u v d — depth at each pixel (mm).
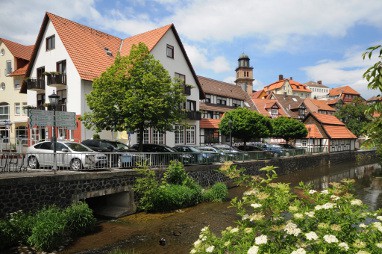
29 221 9945
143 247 10125
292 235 3736
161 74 17672
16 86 33938
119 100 16391
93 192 12766
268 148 36625
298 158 34125
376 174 31219
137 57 17297
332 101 83375
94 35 29406
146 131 26781
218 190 17359
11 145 23297
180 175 16844
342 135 50188
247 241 3924
